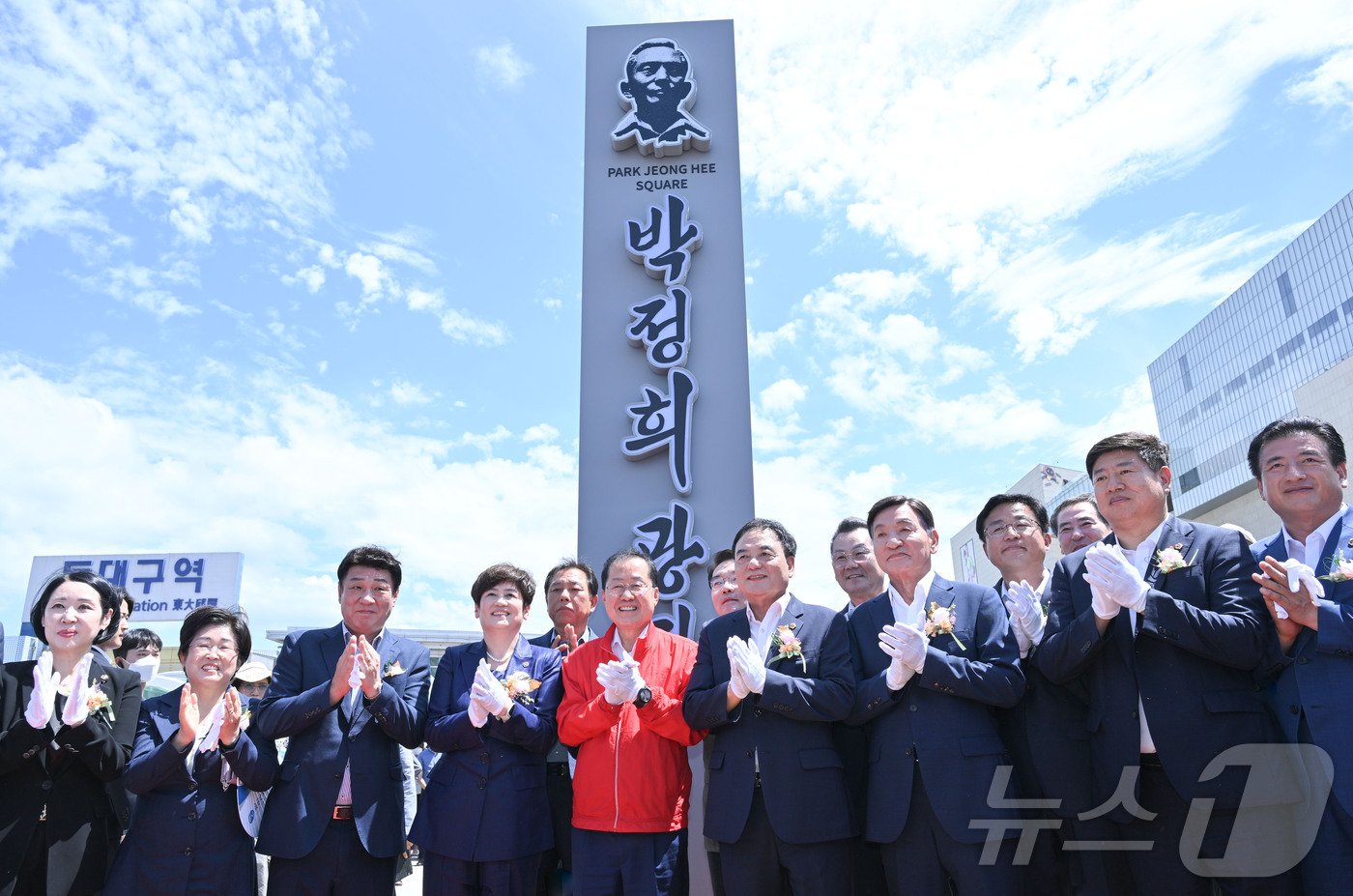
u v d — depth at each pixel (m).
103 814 4.12
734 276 8.61
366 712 4.12
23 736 3.84
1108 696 3.50
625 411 8.23
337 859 3.89
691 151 9.02
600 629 7.52
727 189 8.88
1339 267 51.47
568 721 3.95
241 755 3.91
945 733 3.53
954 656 3.56
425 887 3.91
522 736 3.98
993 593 3.90
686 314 8.35
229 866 3.96
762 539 4.09
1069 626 3.52
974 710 3.61
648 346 8.28
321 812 3.91
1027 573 4.61
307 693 3.99
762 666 3.65
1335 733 3.12
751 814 3.64
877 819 3.54
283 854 3.81
